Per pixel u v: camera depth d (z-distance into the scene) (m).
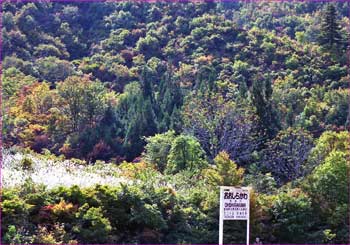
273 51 87.50
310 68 81.81
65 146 55.41
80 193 20.23
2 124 54.06
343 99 67.31
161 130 57.28
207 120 53.19
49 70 80.50
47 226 19.09
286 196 22.89
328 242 22.55
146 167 36.44
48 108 62.28
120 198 20.52
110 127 59.28
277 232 22.47
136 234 20.34
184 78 81.75
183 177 29.52
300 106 68.88
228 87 71.19
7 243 17.47
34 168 27.53
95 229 19.16
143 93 65.75
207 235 21.33
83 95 61.69
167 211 21.28
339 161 24.39
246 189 17.67
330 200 23.77
